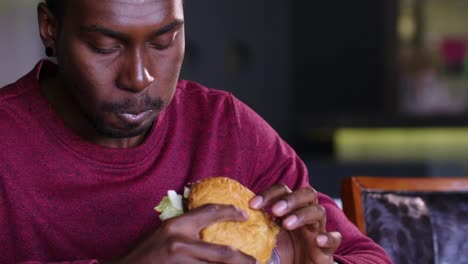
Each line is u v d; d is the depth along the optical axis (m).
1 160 1.14
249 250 0.98
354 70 6.53
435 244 1.49
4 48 5.44
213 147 1.29
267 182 1.34
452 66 6.54
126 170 1.18
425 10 6.52
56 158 1.16
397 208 1.50
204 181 1.03
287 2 6.25
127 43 1.01
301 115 6.48
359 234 1.33
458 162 5.00
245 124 1.34
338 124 6.12
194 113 1.30
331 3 6.48
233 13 5.98
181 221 0.95
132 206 1.19
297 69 6.54
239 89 6.06
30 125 1.16
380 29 6.48
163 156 1.23
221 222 0.97
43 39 1.10
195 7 5.81
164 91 1.06
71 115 1.16
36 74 1.18
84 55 1.02
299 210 1.05
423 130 6.11
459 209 1.52
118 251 1.19
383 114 6.29
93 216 1.18
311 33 6.52
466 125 6.12
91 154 1.16
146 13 0.99
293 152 1.39
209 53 5.89
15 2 5.43
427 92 6.54
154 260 0.94
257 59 6.16
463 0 6.49
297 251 1.11
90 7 0.99
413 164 4.54
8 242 1.17
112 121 1.05
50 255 1.18
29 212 1.16
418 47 6.56
